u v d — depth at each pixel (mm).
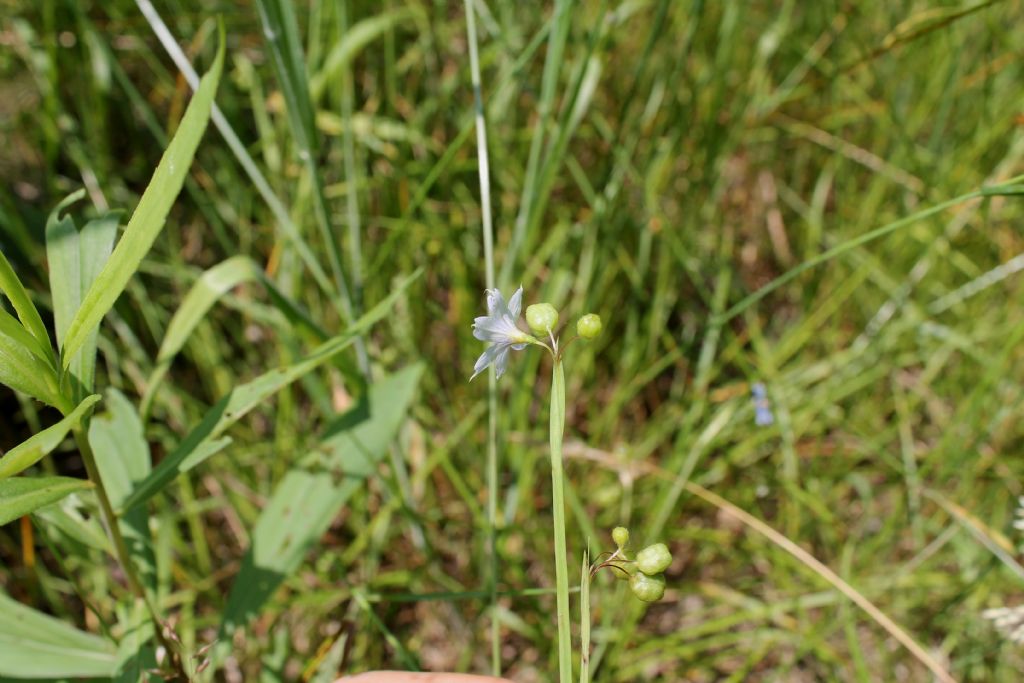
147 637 362
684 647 434
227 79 569
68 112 590
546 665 446
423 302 542
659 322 534
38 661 367
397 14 522
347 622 404
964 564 466
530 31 582
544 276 572
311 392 433
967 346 526
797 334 553
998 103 617
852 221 620
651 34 455
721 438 488
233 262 392
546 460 496
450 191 555
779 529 499
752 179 650
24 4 547
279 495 399
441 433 513
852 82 642
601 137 581
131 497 350
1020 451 526
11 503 323
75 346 325
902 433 510
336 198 549
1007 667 447
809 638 436
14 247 495
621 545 322
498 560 461
